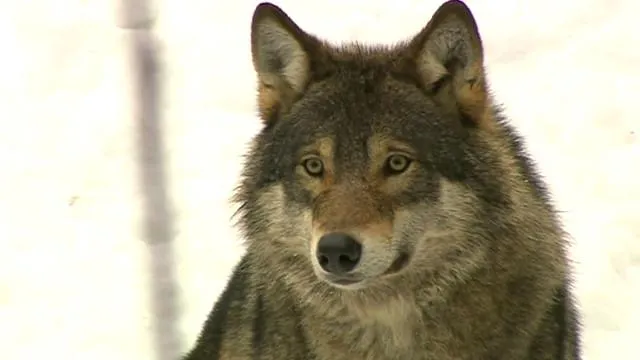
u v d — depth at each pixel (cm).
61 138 1534
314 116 824
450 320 830
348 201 785
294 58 854
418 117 812
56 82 1636
